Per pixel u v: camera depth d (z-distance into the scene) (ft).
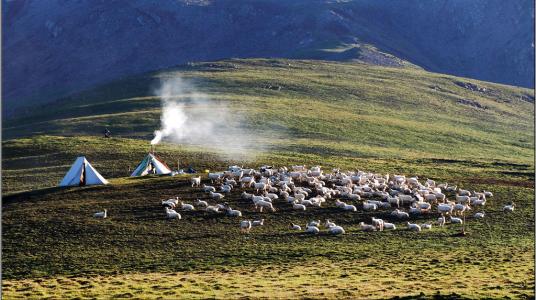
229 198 233.55
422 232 200.13
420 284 140.56
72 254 178.19
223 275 155.43
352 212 220.43
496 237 196.34
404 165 350.23
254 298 130.93
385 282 143.64
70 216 212.64
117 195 239.50
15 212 217.56
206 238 191.83
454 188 259.39
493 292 130.31
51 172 327.47
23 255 177.37
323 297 130.62
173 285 144.77
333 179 260.62
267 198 226.38
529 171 334.03
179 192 241.76
